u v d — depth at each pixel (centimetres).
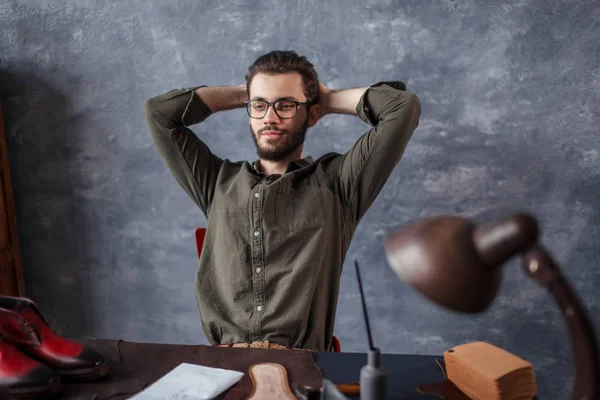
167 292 244
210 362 105
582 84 205
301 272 142
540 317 218
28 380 88
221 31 224
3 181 241
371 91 157
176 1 226
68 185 246
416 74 214
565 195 211
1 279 238
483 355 92
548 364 219
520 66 207
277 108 155
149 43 230
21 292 249
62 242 250
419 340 228
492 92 210
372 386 75
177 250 240
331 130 223
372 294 228
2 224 239
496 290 62
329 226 150
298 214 148
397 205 222
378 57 215
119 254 246
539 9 204
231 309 146
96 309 252
